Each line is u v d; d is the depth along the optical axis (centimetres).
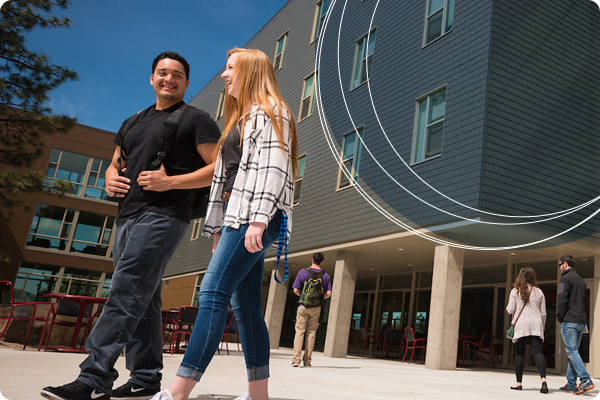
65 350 614
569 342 545
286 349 1578
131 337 235
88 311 736
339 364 838
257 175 191
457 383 575
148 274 228
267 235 195
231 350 1013
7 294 607
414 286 1527
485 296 1301
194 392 279
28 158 1192
